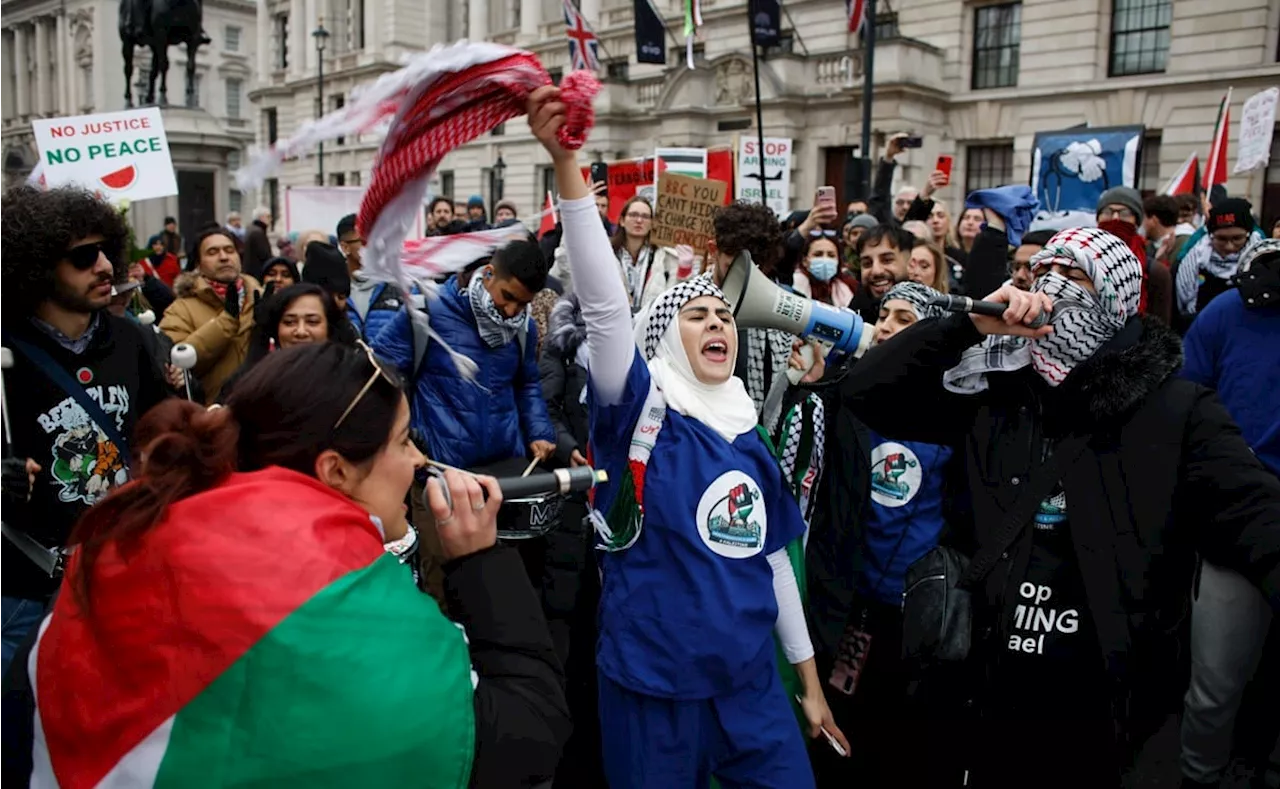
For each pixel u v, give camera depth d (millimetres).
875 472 3484
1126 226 4977
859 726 3799
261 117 46344
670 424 2639
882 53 22719
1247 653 3105
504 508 4246
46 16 52781
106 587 1294
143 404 3010
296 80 44062
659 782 2561
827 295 5434
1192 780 3283
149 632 1247
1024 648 2385
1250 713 3191
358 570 1304
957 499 2615
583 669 4488
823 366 3549
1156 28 20484
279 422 1421
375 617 1274
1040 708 2424
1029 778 2469
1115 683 2283
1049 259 2389
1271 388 3998
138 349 3002
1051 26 21656
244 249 10391
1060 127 21656
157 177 6234
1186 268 7387
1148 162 20594
